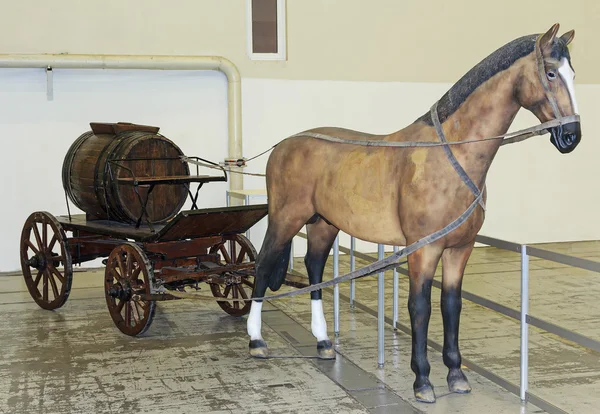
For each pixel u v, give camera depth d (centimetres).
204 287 812
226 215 588
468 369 518
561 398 461
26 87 930
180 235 599
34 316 695
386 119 1083
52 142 946
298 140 520
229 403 451
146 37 975
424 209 414
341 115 1063
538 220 1143
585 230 1162
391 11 1067
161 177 643
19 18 926
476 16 1102
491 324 655
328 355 543
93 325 657
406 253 423
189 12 988
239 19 1009
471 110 406
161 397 463
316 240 546
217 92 1005
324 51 1047
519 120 1124
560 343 591
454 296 458
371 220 452
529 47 387
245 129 1027
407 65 1083
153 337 613
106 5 956
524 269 435
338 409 438
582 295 774
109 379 501
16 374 514
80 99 952
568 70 376
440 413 428
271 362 539
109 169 646
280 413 433
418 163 419
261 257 539
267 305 732
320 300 552
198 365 532
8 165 932
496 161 1118
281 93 1036
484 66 404
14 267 945
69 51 947
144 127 712
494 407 438
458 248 448
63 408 445
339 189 470
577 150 1148
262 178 1038
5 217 937
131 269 604
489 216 1125
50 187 949
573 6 1135
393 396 461
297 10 1030
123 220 670
